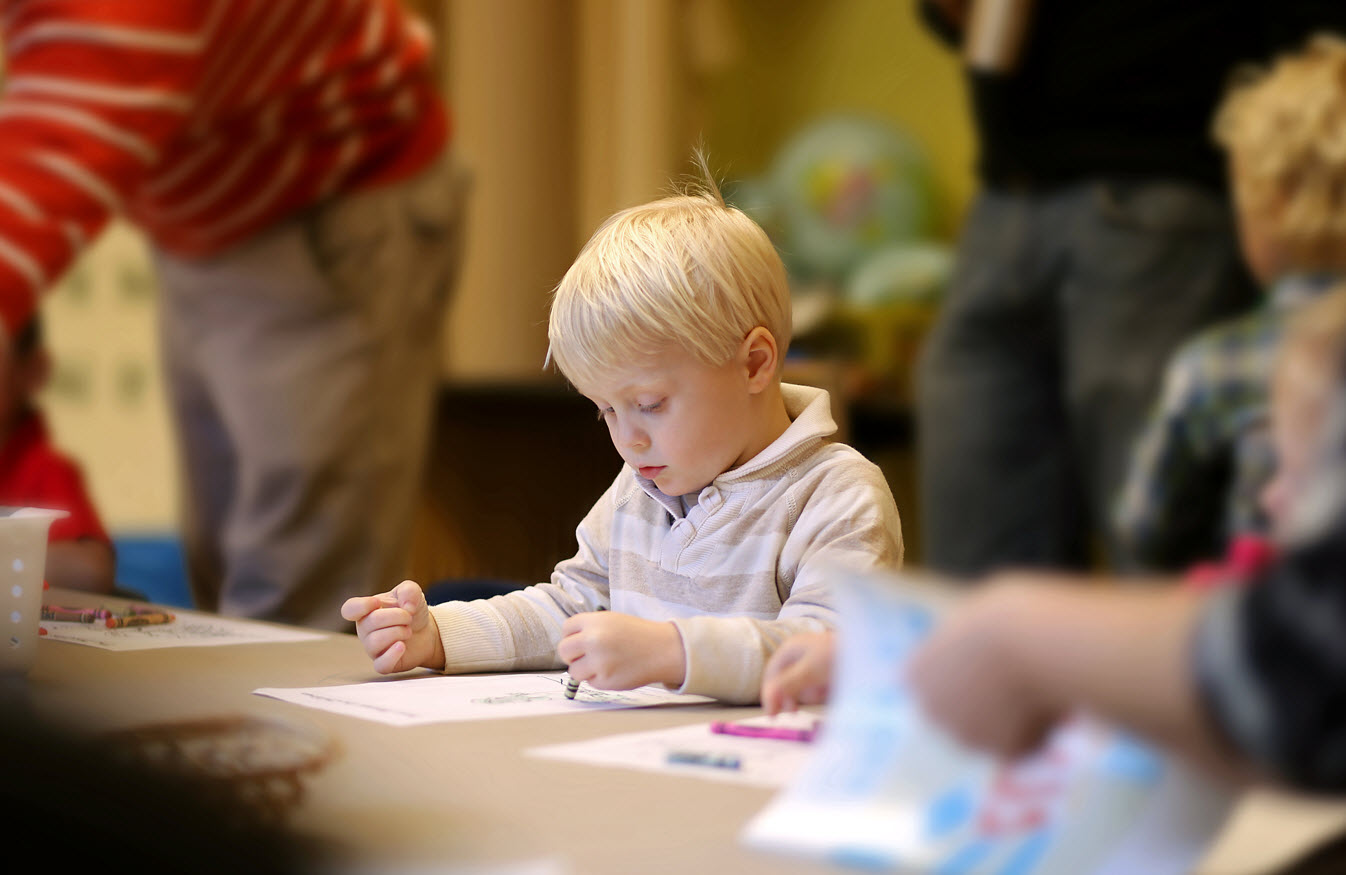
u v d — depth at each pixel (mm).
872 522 1118
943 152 4250
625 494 1274
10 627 959
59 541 2029
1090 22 2348
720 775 690
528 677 1077
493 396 3297
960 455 2742
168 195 2371
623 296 1116
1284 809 569
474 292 4281
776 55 4523
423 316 2635
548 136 4332
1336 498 397
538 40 4297
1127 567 2445
